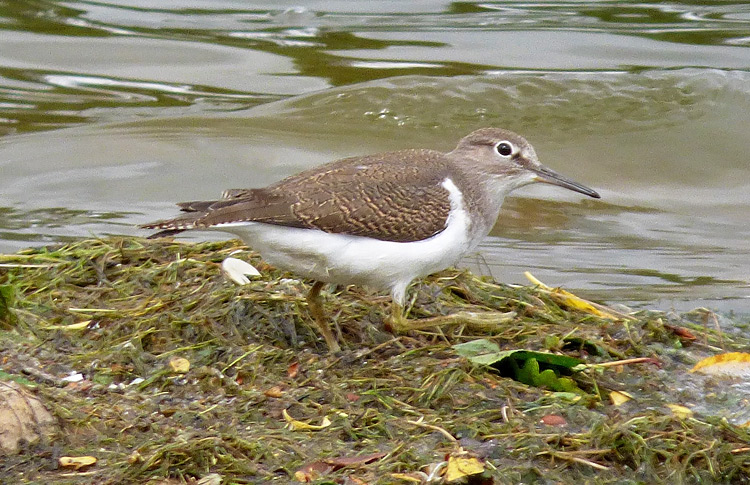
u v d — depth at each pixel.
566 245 16.23
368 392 9.58
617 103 21.89
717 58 24.06
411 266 10.58
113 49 24.41
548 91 22.00
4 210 16.91
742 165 19.81
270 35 25.58
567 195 18.50
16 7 26.47
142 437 8.62
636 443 8.70
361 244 10.29
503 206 17.92
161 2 27.23
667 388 10.20
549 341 10.71
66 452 8.28
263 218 10.03
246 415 9.12
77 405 8.97
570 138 20.53
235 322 10.89
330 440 8.75
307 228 10.20
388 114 21.30
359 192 10.39
